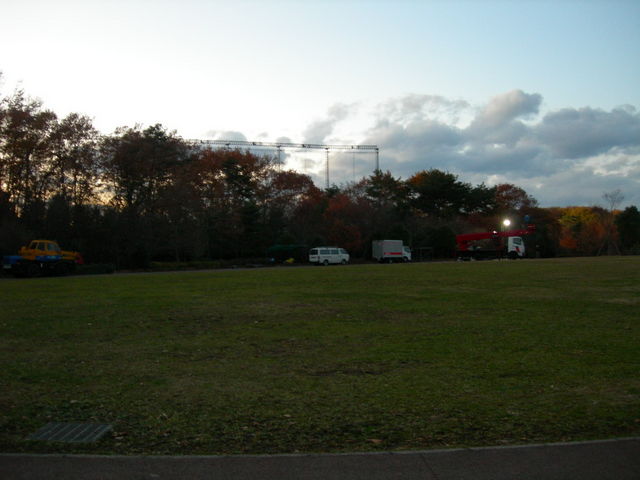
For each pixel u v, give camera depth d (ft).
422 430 19.65
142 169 185.88
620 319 47.55
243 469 16.08
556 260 184.03
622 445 17.75
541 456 16.89
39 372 29.55
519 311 53.16
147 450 17.85
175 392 25.38
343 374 28.86
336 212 248.32
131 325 45.70
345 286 83.61
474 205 293.64
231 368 30.45
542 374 28.30
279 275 116.26
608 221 293.43
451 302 60.95
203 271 149.89
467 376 28.09
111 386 26.58
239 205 222.89
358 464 16.38
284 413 21.91
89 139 183.52
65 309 55.31
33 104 168.55
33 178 173.78
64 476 15.65
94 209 180.65
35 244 132.67
